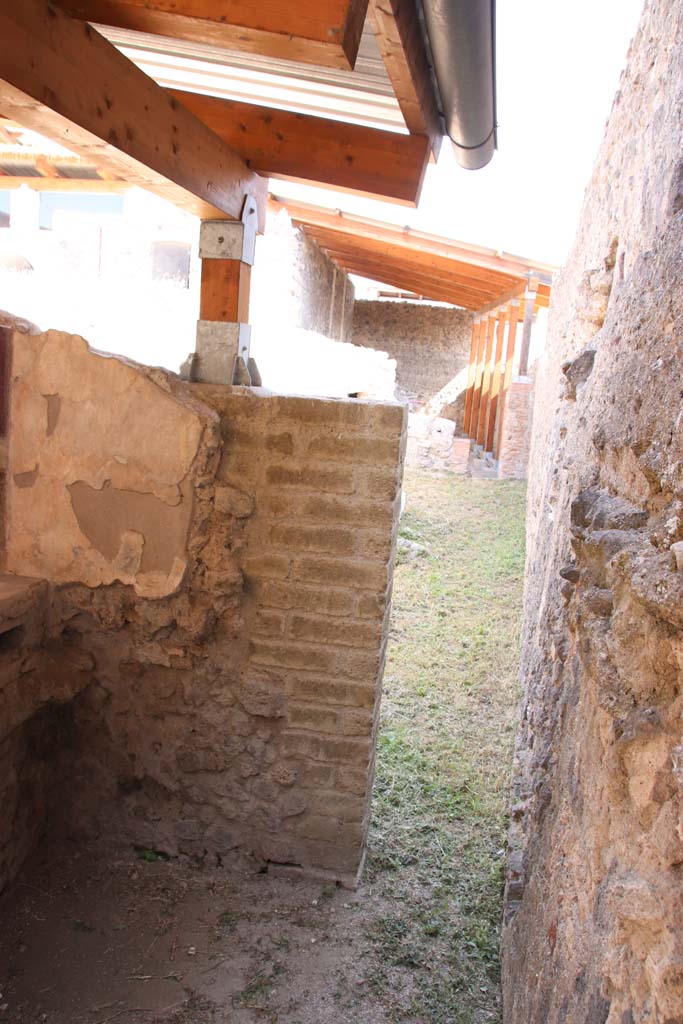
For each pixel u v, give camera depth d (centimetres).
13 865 322
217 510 326
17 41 192
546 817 251
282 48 208
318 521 327
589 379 321
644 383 179
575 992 164
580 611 180
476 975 293
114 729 345
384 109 395
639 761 137
